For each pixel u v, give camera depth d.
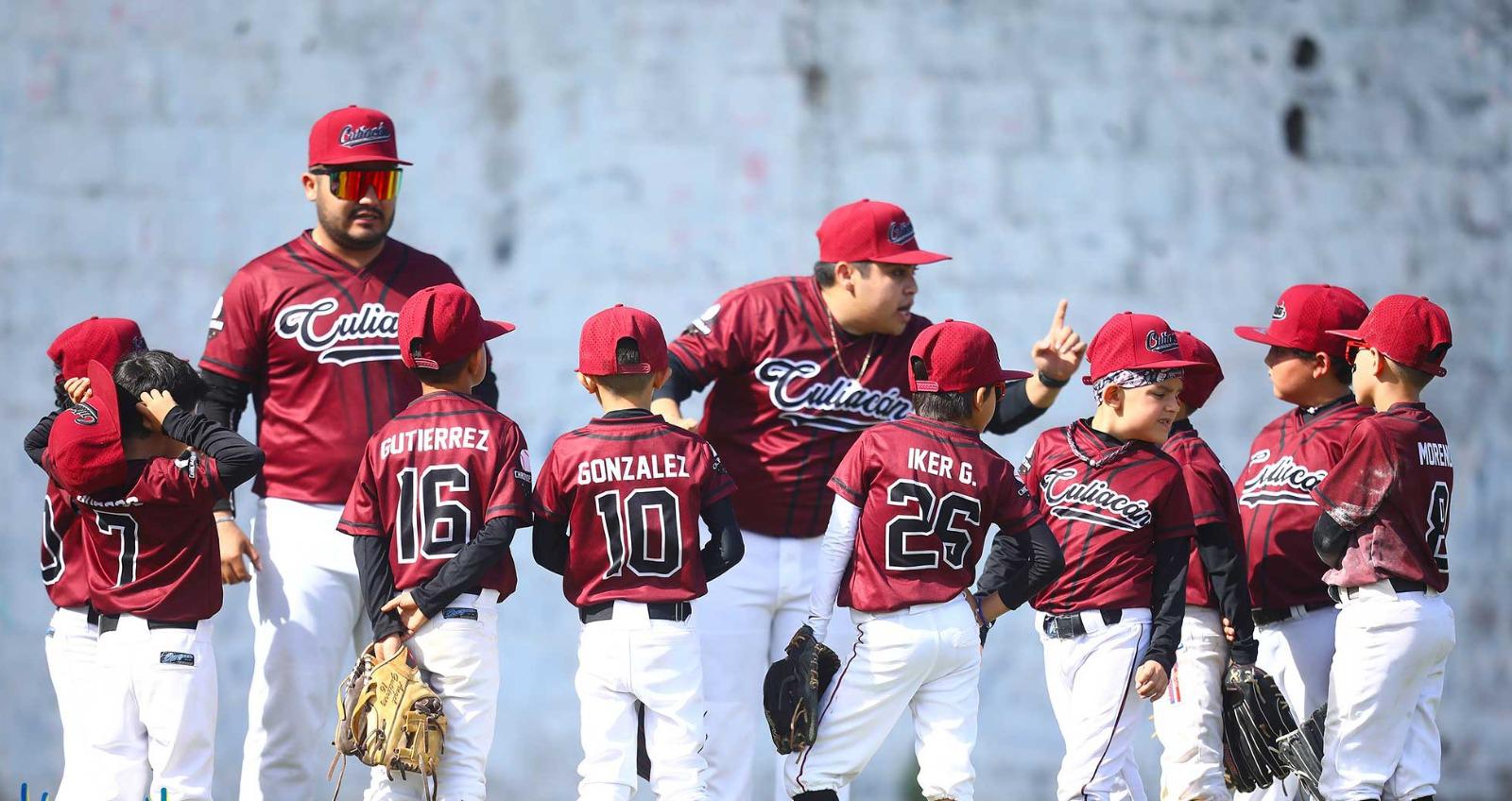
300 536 15.74
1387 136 26.36
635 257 24.42
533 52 24.39
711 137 24.64
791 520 16.16
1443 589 15.62
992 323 25.16
